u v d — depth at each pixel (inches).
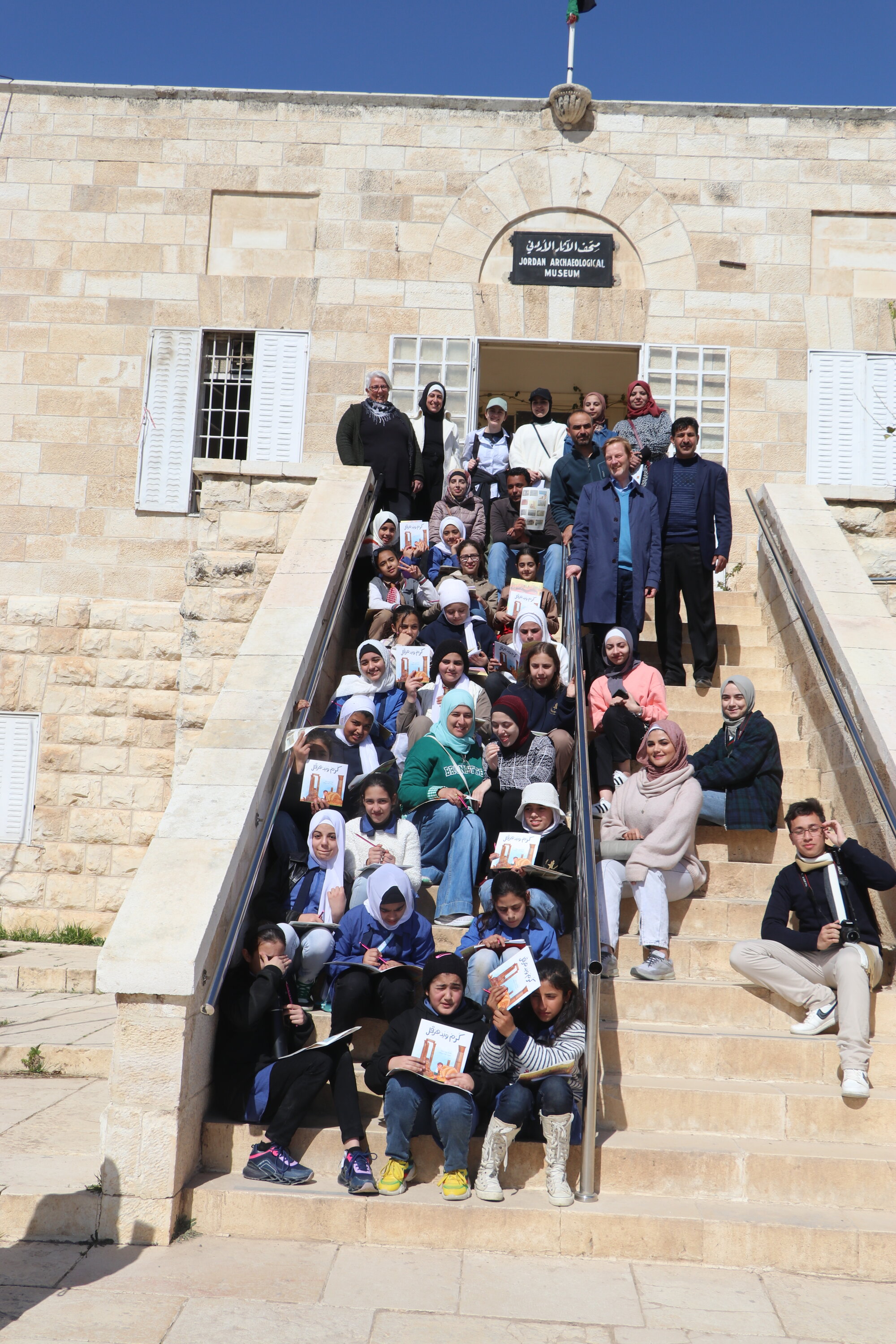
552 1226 179.5
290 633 277.6
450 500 378.0
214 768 228.4
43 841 417.7
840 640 281.0
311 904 225.1
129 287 472.1
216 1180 189.2
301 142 476.4
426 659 292.0
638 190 473.4
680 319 470.3
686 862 244.4
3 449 467.5
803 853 225.8
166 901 192.7
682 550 329.1
